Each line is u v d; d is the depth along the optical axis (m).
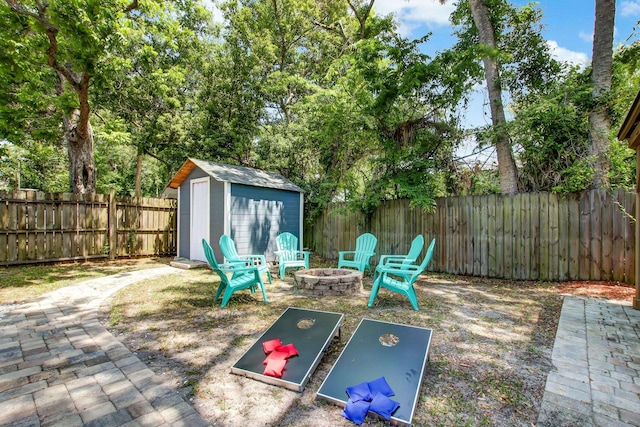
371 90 6.73
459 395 2.06
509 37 6.87
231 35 11.59
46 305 4.14
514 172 6.18
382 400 1.85
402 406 1.84
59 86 8.59
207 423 1.78
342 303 4.23
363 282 5.64
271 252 8.16
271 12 12.53
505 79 6.54
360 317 3.64
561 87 5.74
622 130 3.79
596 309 3.84
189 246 8.12
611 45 5.44
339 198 9.16
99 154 15.27
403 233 7.00
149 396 2.05
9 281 5.49
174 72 10.16
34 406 1.93
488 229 5.98
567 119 5.36
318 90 7.89
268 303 4.23
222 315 3.74
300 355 2.41
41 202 7.00
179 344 2.90
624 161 5.37
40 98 7.56
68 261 7.42
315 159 10.25
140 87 11.12
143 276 6.12
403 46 6.50
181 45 11.41
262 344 2.58
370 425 1.77
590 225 5.16
